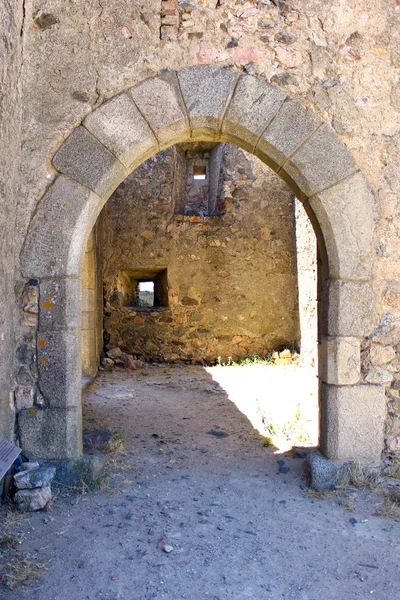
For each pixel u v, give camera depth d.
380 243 3.19
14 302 3.00
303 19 3.19
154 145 3.20
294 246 8.30
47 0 3.11
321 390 3.27
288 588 2.13
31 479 2.81
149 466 3.55
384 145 3.20
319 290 3.39
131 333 8.12
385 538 2.55
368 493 3.02
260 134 3.15
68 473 3.02
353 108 3.19
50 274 3.03
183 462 3.65
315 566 2.30
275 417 4.78
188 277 8.20
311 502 2.96
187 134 3.31
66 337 3.02
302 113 3.15
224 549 2.43
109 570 2.24
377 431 3.14
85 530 2.58
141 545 2.46
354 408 3.12
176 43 3.14
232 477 3.36
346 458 3.12
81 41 3.10
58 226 3.04
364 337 3.16
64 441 3.03
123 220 8.12
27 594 2.05
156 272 8.55
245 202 8.27
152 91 3.11
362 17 3.22
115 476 3.30
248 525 2.68
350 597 2.07
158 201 8.15
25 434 3.02
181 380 6.76
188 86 3.12
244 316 8.27
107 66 3.11
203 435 4.31
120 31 3.12
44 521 2.66
